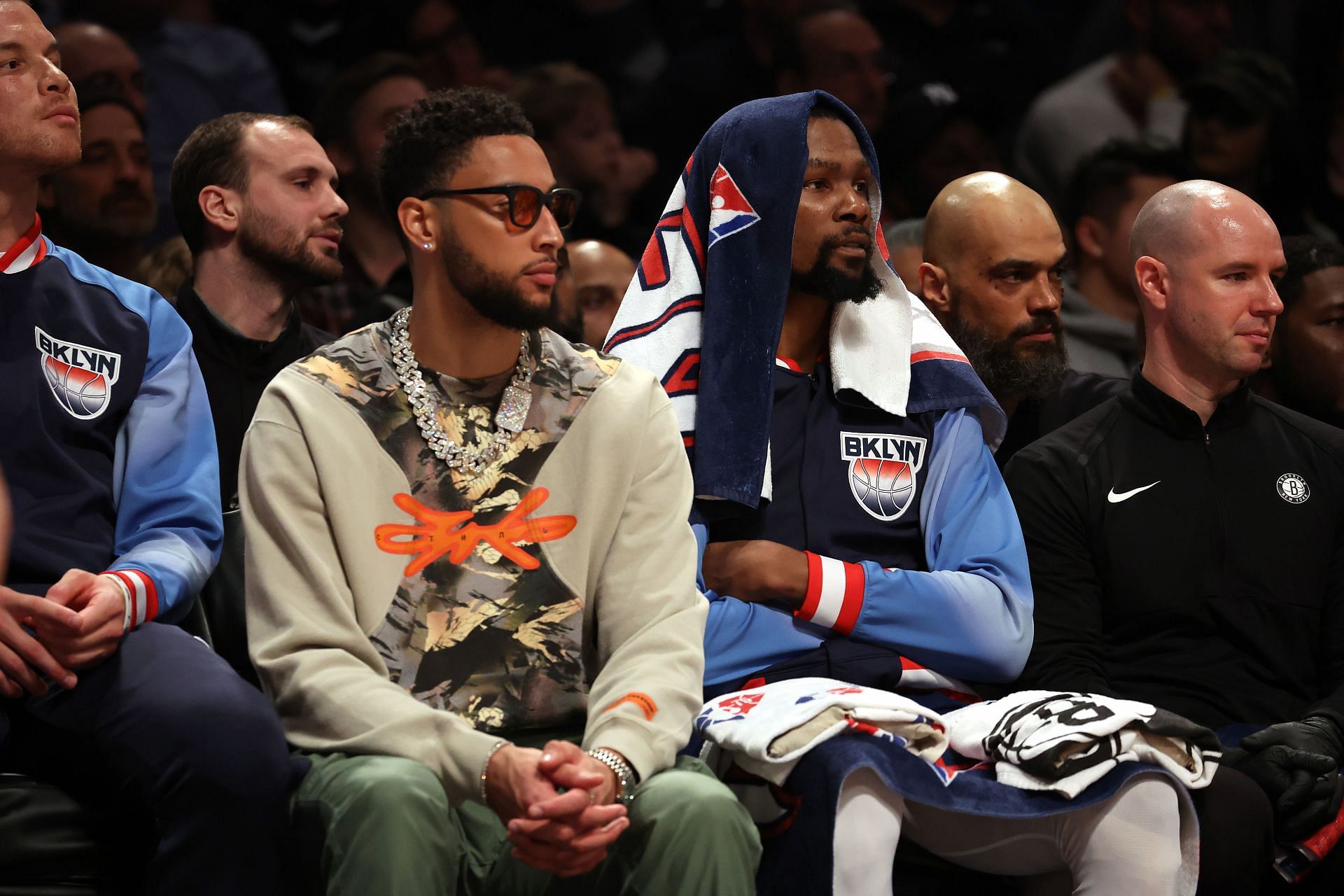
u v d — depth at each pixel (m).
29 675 5.43
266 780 5.27
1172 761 5.87
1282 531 7.33
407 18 14.08
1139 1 14.37
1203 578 7.25
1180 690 7.12
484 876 5.46
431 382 5.78
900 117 12.34
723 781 6.10
